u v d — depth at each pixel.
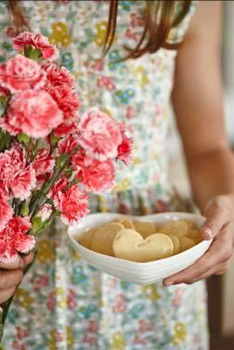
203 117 1.44
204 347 1.44
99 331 1.30
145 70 1.31
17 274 1.00
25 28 1.25
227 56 3.92
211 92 1.44
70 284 1.29
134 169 1.33
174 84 1.44
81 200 0.91
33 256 1.04
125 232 1.03
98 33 1.26
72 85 0.88
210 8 1.41
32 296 1.30
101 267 1.01
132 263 0.97
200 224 1.16
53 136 0.87
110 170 0.86
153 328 1.35
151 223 1.14
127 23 1.28
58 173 0.89
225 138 1.48
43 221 0.91
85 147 0.82
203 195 1.40
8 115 0.82
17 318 1.31
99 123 0.82
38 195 0.90
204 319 1.44
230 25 3.85
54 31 1.26
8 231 0.88
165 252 1.01
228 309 2.56
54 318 1.29
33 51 0.87
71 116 0.86
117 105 1.30
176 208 1.39
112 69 1.28
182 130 1.47
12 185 0.85
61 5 1.26
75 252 1.28
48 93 0.84
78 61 1.27
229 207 1.16
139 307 1.33
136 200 1.34
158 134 1.38
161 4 1.25
